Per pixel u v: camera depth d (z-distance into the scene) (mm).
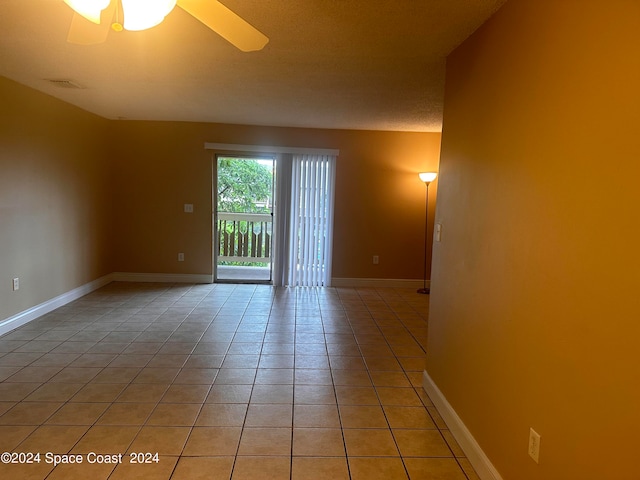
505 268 1689
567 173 1284
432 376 2594
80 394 2510
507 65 1708
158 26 2182
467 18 1914
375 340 3635
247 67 2861
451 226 2324
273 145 5395
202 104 4160
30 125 3689
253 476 1828
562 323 1300
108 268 5426
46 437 2066
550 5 1391
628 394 1021
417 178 5582
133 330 3688
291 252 5621
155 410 2354
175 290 5188
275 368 2980
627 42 1036
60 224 4242
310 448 2051
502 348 1706
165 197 5449
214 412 2354
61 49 2594
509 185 1670
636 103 1007
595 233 1147
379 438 2160
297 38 2266
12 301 3568
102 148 5145
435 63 2619
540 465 1415
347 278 5707
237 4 1866
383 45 2336
